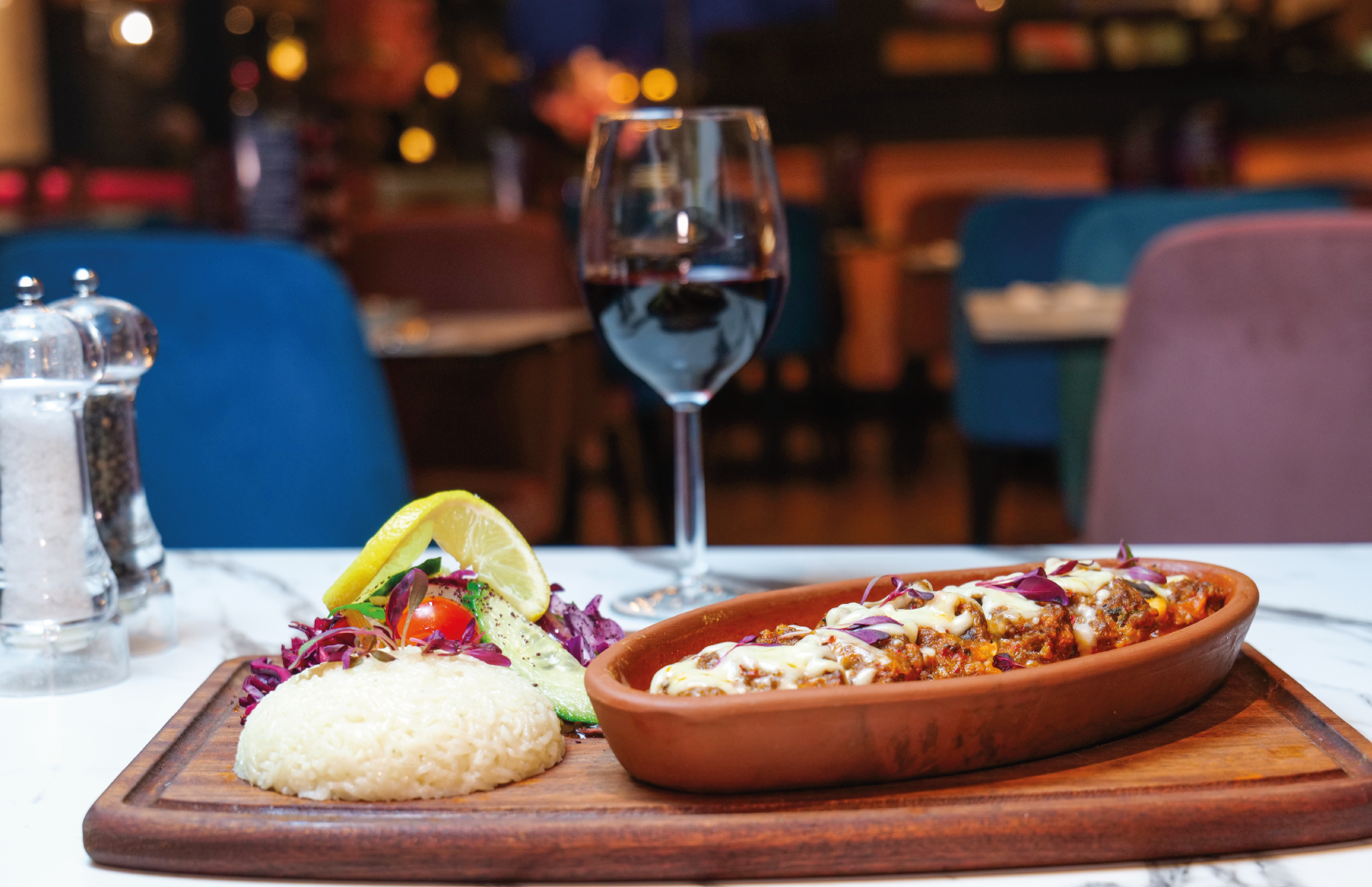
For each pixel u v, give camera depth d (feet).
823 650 1.72
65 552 2.35
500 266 10.02
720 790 1.64
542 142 20.45
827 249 17.54
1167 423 5.78
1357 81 16.90
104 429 2.56
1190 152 12.53
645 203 2.62
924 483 17.15
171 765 1.84
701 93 20.34
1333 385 5.50
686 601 2.79
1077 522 9.55
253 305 5.52
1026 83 19.51
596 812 1.62
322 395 5.57
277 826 1.59
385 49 18.62
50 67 18.72
